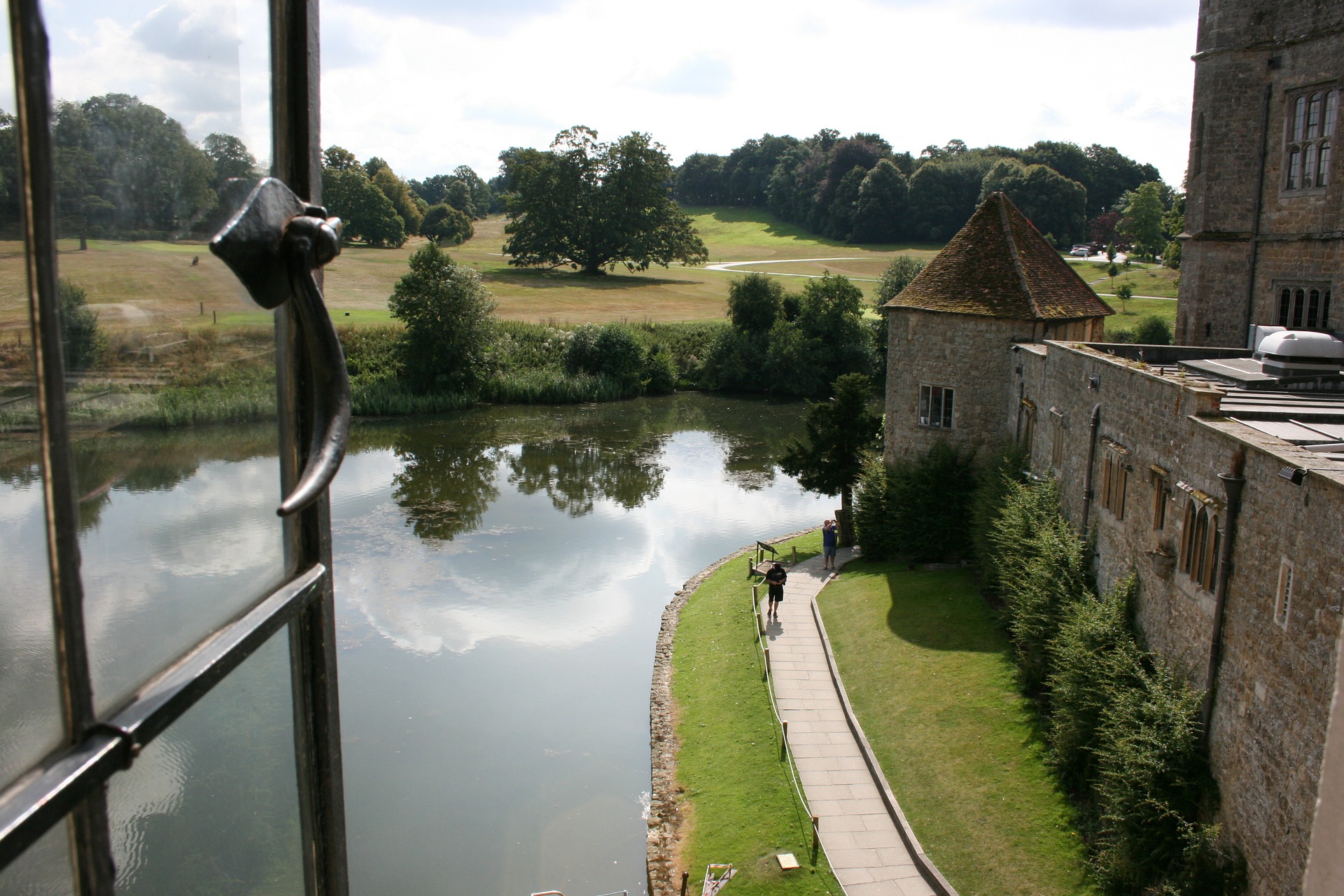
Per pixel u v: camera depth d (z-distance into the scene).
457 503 42.25
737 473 48.28
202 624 2.13
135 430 1.87
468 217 183.00
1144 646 17.28
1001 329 28.84
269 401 2.46
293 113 2.56
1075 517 21.95
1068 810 16.55
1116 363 19.52
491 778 21.20
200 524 2.12
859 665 23.52
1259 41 25.44
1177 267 103.12
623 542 37.09
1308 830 11.15
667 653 26.73
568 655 27.27
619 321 84.94
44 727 1.64
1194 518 15.30
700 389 73.31
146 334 1.91
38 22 1.53
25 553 1.62
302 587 2.53
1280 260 25.72
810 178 177.50
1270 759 12.12
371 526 38.69
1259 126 25.89
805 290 74.38
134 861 1.89
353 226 137.50
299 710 2.68
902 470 30.55
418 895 17.58
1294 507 11.84
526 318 85.62
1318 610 11.14
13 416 1.60
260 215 2.09
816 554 33.34
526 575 33.44
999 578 23.81
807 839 17.17
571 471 48.38
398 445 53.91
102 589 1.75
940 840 16.72
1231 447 13.80
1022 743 18.64
